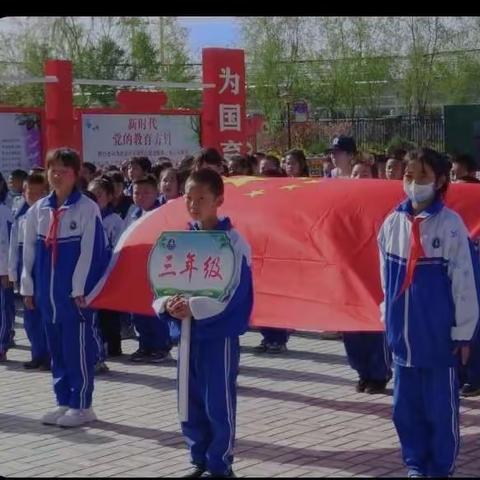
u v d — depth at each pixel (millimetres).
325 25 33844
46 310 6984
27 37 33000
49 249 6938
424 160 5246
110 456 6270
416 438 5457
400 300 5312
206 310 5383
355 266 6680
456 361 5340
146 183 9203
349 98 33844
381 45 33750
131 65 33094
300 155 10797
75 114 15258
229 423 5492
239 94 16938
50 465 6082
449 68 33812
